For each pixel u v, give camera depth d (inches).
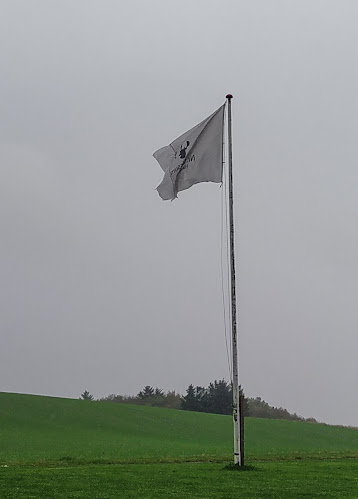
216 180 1176.2
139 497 753.0
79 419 3319.4
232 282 1110.4
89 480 896.9
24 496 756.6
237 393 1085.8
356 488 863.1
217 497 761.0
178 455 1670.8
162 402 7293.3
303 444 2805.1
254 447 2379.4
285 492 806.5
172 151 1224.2
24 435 2645.2
